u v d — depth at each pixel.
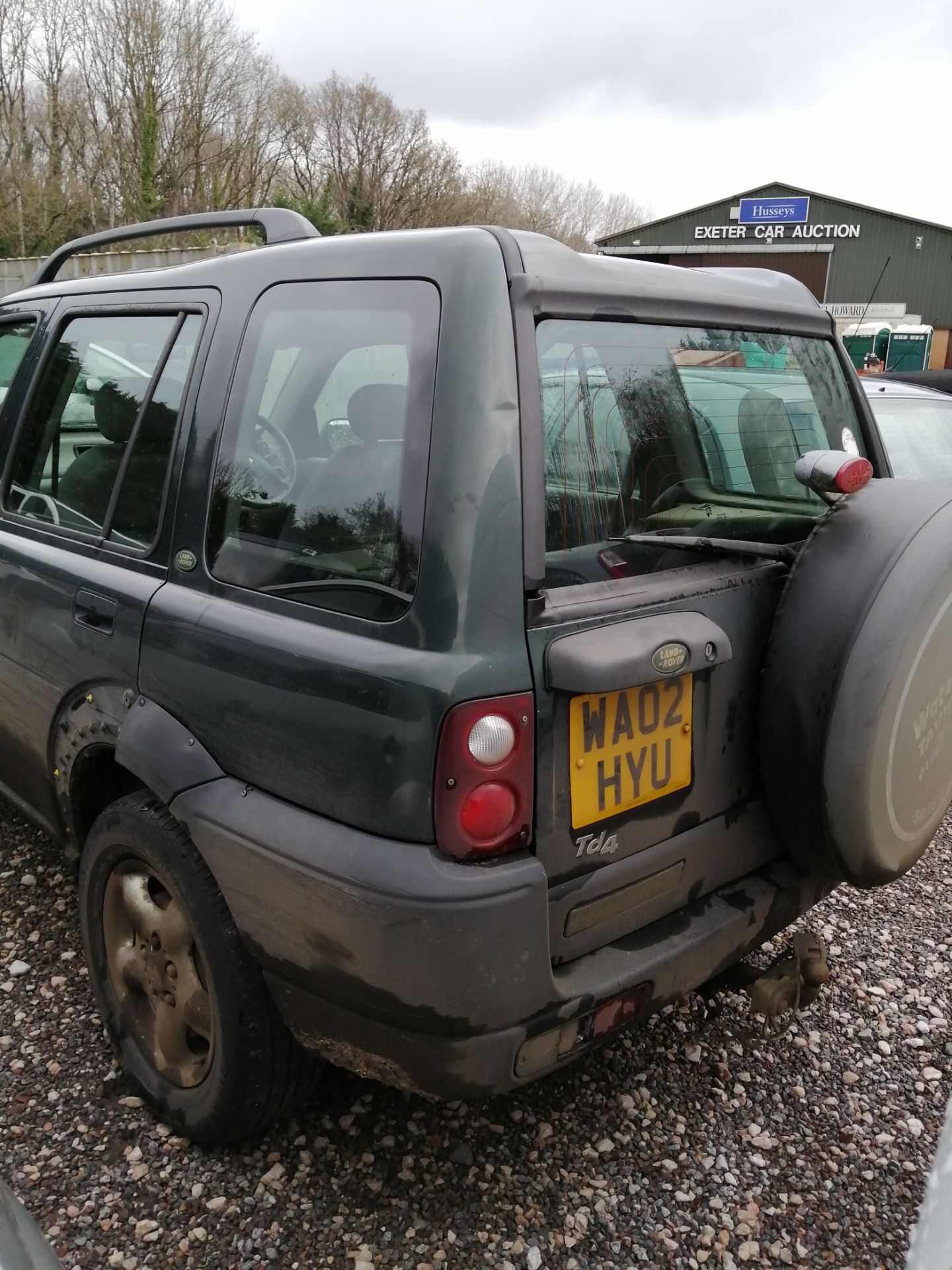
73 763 2.59
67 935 3.11
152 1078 2.40
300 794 1.88
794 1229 2.21
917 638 2.02
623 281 2.07
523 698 1.75
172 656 2.16
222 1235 2.12
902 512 2.08
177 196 36.28
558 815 1.84
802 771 2.10
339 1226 2.15
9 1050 2.62
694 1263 2.12
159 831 2.19
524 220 53.28
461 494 1.73
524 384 1.80
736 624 2.16
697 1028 2.86
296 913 1.86
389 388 1.86
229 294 2.28
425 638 1.72
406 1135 2.41
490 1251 2.11
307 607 1.92
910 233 42.84
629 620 1.92
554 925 1.89
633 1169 2.35
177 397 2.35
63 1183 2.23
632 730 1.95
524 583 1.76
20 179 29.56
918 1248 1.65
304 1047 2.06
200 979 2.25
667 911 2.15
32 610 2.68
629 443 2.07
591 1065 2.69
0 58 34.00
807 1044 2.81
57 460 2.80
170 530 2.28
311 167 41.53
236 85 37.28
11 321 3.20
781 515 2.48
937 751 2.25
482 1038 1.78
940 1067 2.73
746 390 2.39
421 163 41.59
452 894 1.70
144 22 33.94
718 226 45.12
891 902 3.58
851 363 2.79
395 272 1.92
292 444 2.04
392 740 1.72
